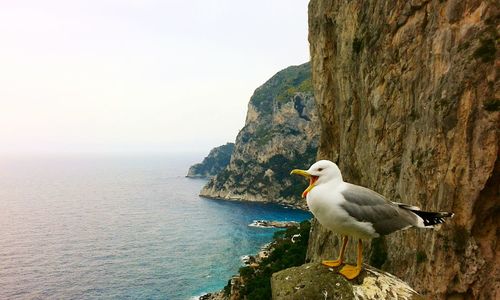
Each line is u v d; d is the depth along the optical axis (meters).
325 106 39.62
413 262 20.70
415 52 24.45
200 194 198.38
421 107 22.14
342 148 34.91
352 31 32.47
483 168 17.22
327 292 6.69
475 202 17.34
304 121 174.12
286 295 6.86
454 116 18.75
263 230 115.12
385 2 27.92
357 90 32.25
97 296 67.62
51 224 132.62
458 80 18.88
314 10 41.34
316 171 6.89
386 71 26.97
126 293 68.62
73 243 105.44
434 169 19.72
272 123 191.88
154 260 87.81
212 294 64.69
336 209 6.61
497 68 17.61
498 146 17.00
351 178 33.09
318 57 40.19
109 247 100.44
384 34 27.55
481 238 17.30
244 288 52.81
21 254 94.75
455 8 20.47
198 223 128.00
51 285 73.50
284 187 167.88
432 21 22.86
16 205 177.25
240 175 185.00
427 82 22.00
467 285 17.25
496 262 16.80
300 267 7.36
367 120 29.31
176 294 67.44
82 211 159.12
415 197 21.11
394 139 25.66
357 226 6.69
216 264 83.50
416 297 6.61
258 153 181.38
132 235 113.62
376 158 27.23
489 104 17.45
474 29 19.09
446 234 18.28
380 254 24.94
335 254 32.53
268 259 63.03
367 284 6.73
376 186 27.03
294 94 177.88
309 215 136.38
